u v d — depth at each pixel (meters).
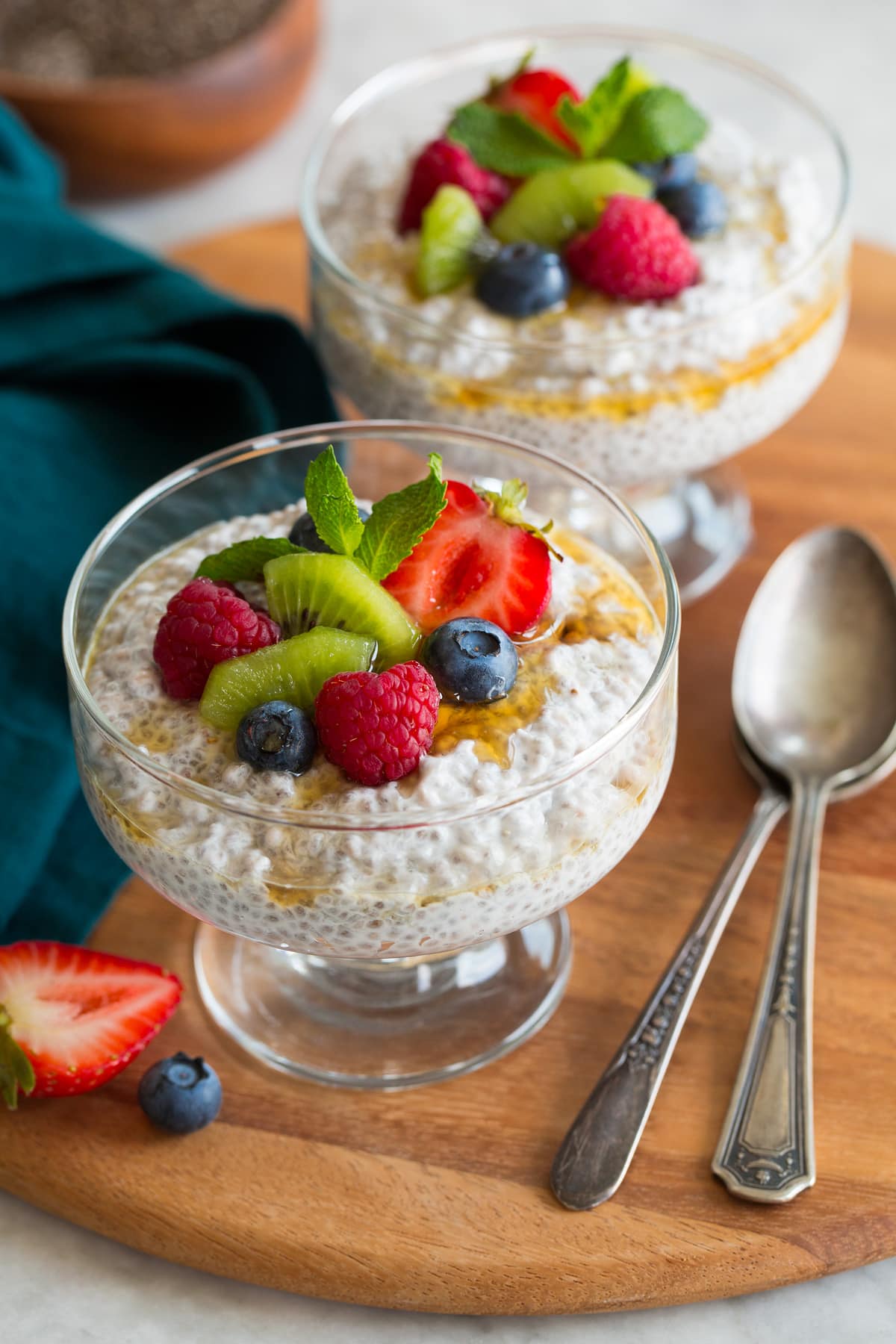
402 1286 0.44
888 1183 0.45
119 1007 0.46
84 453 0.56
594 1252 0.44
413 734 0.42
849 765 0.51
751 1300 0.45
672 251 0.52
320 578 0.43
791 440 0.60
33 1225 0.46
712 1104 0.46
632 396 0.52
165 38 0.75
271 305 0.63
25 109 0.68
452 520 0.45
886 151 0.74
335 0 0.83
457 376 0.52
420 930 0.43
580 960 0.49
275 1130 0.46
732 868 0.49
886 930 0.49
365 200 0.56
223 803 0.42
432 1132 0.46
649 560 0.46
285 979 0.49
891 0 0.82
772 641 0.53
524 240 0.54
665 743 0.45
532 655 0.44
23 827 0.49
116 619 0.46
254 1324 0.44
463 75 0.61
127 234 0.72
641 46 0.60
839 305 0.55
